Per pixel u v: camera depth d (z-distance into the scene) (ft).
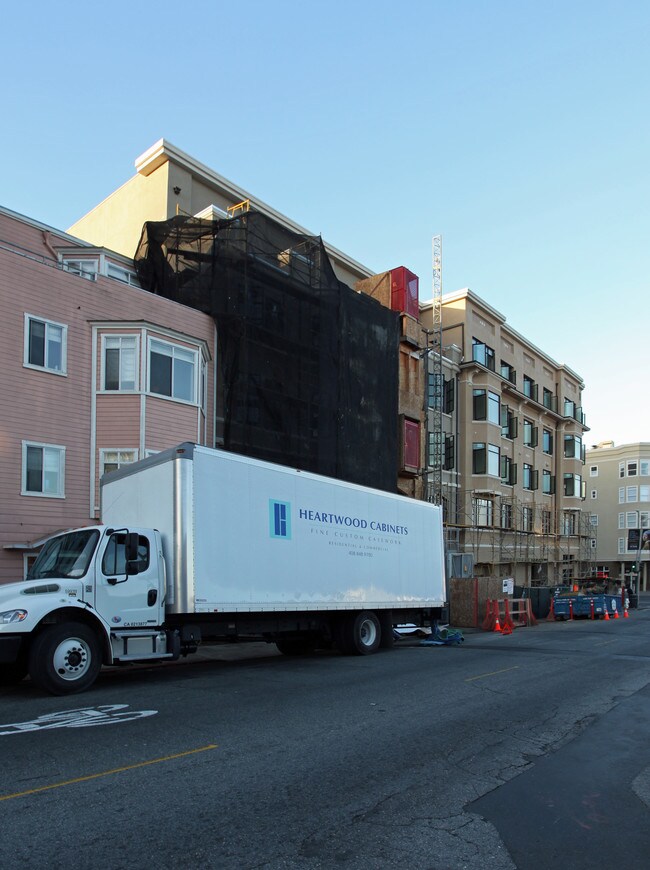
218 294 69.00
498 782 18.58
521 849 14.23
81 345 58.03
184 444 35.83
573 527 164.96
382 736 22.99
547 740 23.52
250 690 31.58
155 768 18.76
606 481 248.11
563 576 156.46
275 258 75.66
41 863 12.87
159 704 27.84
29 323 54.80
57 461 55.42
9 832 14.28
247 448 68.13
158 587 34.35
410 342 102.27
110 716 25.36
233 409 67.82
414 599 53.16
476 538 117.60
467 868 13.26
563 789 18.22
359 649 47.06
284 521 41.39
